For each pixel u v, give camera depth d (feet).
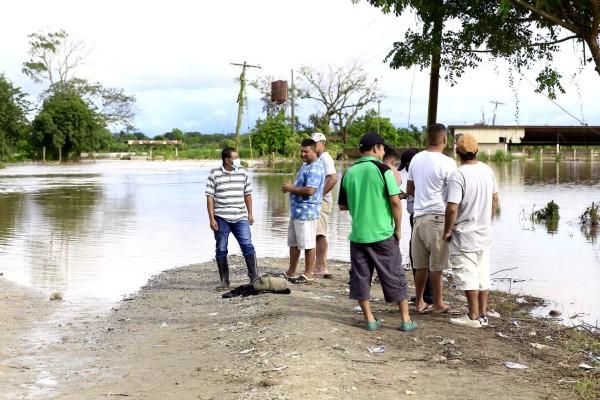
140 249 42.70
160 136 413.18
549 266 36.86
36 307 26.96
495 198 22.93
